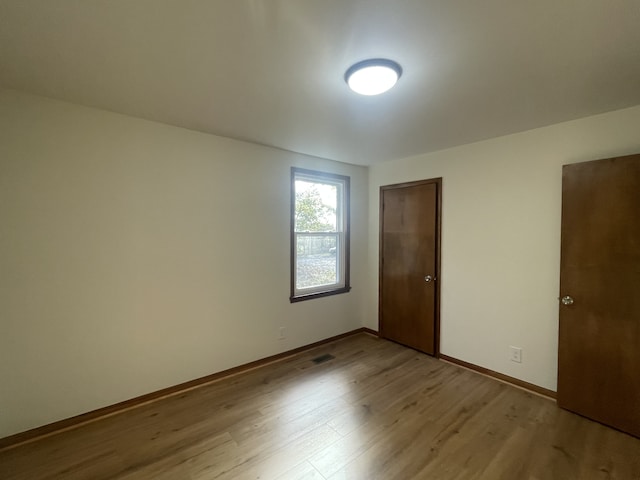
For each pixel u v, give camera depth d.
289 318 3.32
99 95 1.95
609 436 2.00
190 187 2.59
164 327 2.48
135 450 1.88
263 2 1.14
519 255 2.65
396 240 3.68
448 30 1.31
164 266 2.47
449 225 3.16
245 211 2.94
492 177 2.81
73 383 2.11
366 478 1.66
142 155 2.35
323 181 3.65
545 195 2.50
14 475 1.69
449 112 2.21
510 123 2.42
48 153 1.99
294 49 1.45
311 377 2.83
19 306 1.92
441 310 3.24
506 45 1.41
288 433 2.03
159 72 1.67
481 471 1.71
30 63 1.58
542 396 2.50
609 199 2.09
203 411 2.29
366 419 2.19
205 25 1.28
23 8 1.16
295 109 2.16
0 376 1.88
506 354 2.74
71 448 1.89
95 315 2.18
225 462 1.78
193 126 2.51
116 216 2.25
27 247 1.93
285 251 3.25
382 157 3.53
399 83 1.77
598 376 2.14
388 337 3.81
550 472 1.70
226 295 2.83
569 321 2.27
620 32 1.31
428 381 2.75
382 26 1.28
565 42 1.39
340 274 3.88
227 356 2.85
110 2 1.14
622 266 2.04
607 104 2.07
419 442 1.94
